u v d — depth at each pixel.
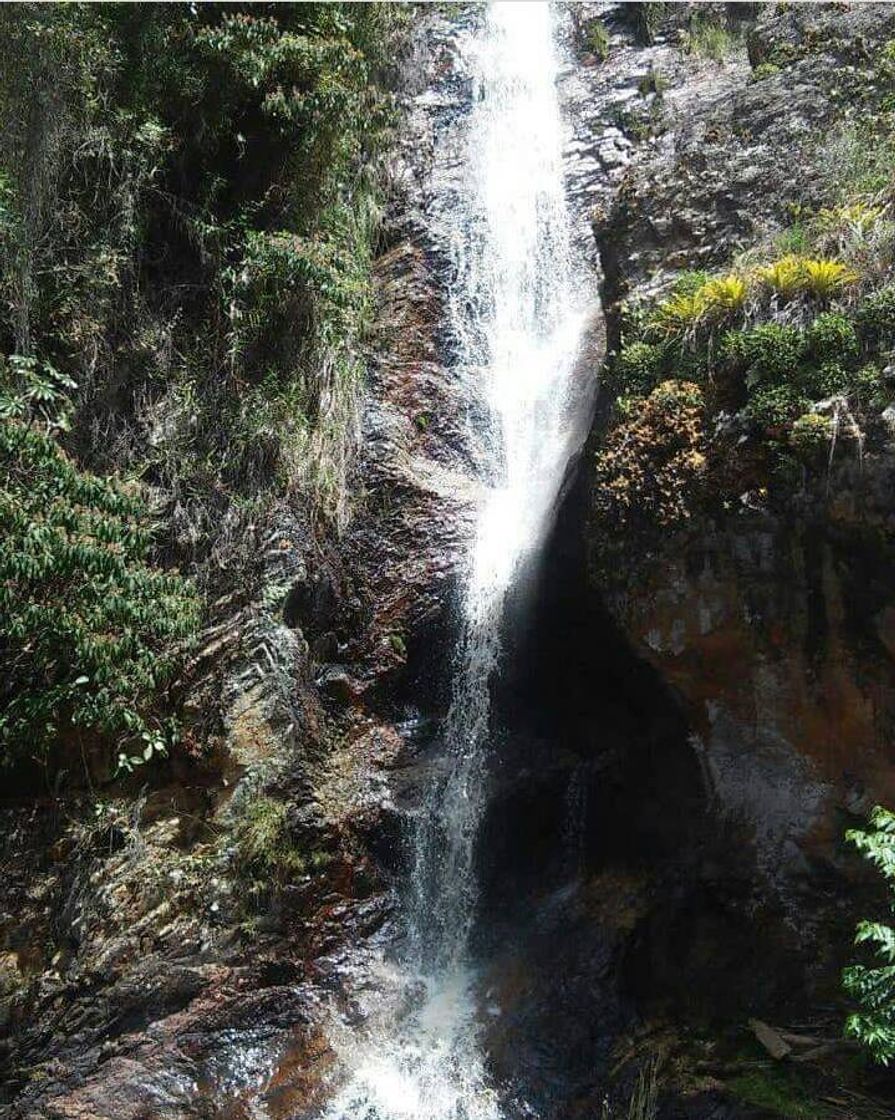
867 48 8.36
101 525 5.96
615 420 6.54
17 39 7.91
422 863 7.00
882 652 5.55
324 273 8.60
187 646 6.98
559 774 6.96
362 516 8.30
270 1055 6.09
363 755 7.38
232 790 6.74
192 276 8.92
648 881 6.39
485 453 9.27
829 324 5.92
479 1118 5.66
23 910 6.34
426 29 12.98
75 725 6.55
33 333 7.73
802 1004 5.58
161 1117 5.71
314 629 7.68
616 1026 5.92
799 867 5.82
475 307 10.22
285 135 9.39
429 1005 6.45
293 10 9.58
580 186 11.00
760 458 5.80
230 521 7.76
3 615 5.84
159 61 8.86
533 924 6.62
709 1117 5.21
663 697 6.34
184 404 8.21
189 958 6.29
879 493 5.45
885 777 5.59
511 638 7.41
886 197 6.81
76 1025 6.05
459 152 11.56
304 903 6.65
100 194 8.45
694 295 6.65
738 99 8.66
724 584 5.88
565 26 13.61
